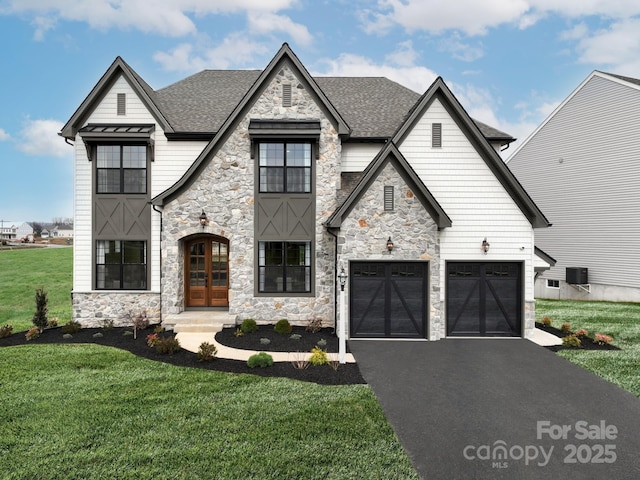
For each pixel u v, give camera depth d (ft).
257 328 40.83
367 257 38.63
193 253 46.24
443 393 25.46
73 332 40.09
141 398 23.79
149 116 45.39
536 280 83.41
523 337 39.73
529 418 22.12
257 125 42.29
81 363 30.30
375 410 22.53
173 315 43.11
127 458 17.57
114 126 44.55
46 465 17.04
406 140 40.75
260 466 17.08
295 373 28.53
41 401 23.30
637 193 65.82
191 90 53.57
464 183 40.45
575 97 75.56
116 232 44.88
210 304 46.37
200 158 42.16
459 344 37.29
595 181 72.18
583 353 34.30
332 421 21.13
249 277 43.39
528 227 40.11
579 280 72.59
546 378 28.25
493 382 27.45
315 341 37.14
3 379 26.86
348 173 47.01
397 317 39.24
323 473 16.70
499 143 48.11
